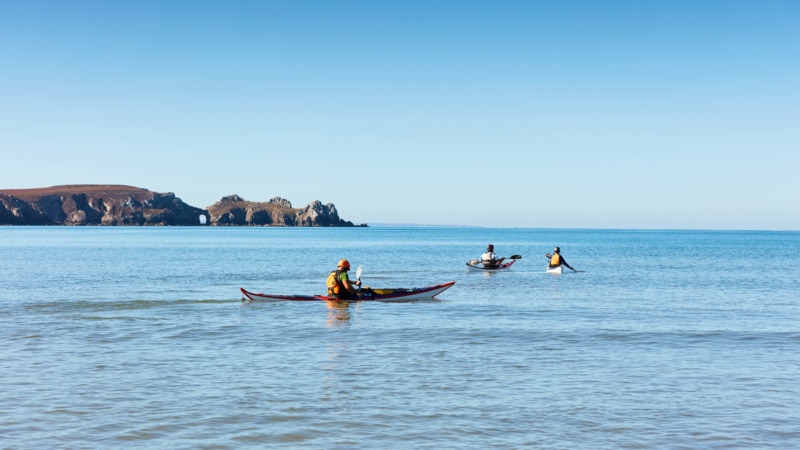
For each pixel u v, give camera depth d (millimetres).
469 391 14320
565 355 18531
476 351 19062
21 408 12820
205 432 11477
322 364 17141
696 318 26609
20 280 45156
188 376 15680
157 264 65562
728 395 14117
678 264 68375
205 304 30891
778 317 27016
